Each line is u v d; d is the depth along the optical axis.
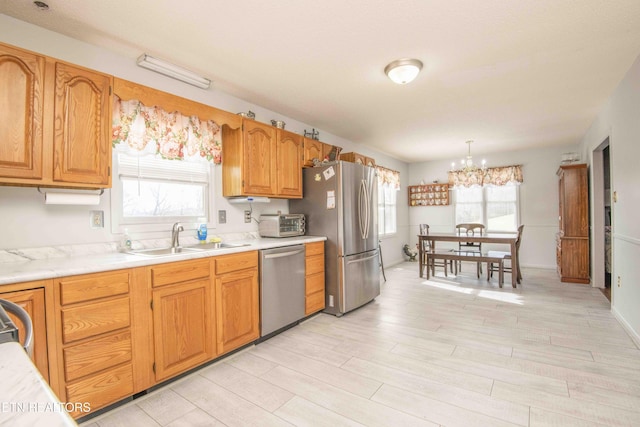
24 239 1.93
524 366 2.25
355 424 1.67
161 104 2.37
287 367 2.30
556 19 2.02
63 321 1.61
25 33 1.99
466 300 3.96
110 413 1.78
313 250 3.35
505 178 6.33
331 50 2.39
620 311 3.08
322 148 4.06
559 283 4.78
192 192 2.92
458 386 2.01
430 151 6.25
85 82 1.96
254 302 2.67
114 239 2.36
